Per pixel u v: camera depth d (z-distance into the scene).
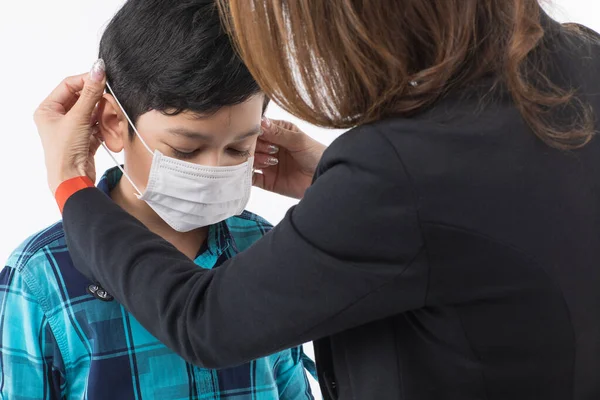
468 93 0.72
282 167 1.27
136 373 1.09
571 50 0.76
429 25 0.69
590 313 0.74
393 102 0.72
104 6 1.92
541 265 0.70
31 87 1.92
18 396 1.05
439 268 0.70
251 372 1.17
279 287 0.74
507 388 0.75
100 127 1.05
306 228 0.73
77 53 1.93
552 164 0.71
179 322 0.80
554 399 0.76
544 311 0.72
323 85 0.73
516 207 0.70
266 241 0.76
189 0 0.98
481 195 0.69
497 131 0.70
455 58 0.68
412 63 0.71
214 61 0.94
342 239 0.71
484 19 0.71
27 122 1.93
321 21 0.70
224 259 1.20
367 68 0.70
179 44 0.95
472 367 0.75
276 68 0.73
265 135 1.19
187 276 0.83
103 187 1.13
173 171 1.01
